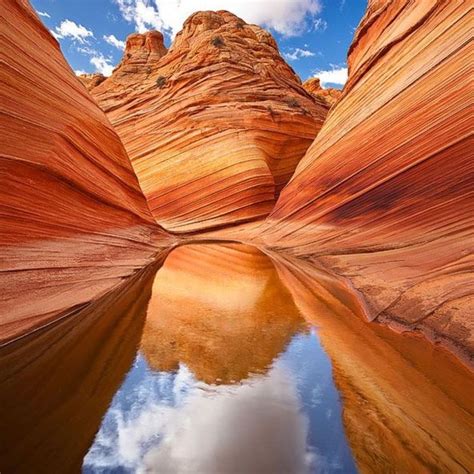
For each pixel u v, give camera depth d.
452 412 4.54
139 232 16.28
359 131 16.50
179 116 33.03
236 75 36.62
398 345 6.52
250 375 5.52
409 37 15.80
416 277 8.47
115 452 3.81
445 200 10.25
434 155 11.34
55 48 15.23
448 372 5.54
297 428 4.25
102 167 15.09
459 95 11.31
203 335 7.03
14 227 7.95
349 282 10.31
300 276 11.84
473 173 9.79
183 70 37.81
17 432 4.02
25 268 7.50
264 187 28.78
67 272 8.70
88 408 4.54
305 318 8.02
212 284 11.05
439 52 13.07
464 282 7.29
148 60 57.91
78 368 5.50
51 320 6.89
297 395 4.98
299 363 5.91
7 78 9.93
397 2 18.53
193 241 20.69
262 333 7.16
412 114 13.10
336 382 5.32
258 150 30.48
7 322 6.16
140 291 9.87
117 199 15.31
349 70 24.38
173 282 11.10
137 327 7.27
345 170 16.22
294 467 3.66
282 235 18.67
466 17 12.34
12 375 5.15
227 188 28.28
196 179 28.98
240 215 27.38
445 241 9.09
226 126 31.64
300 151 34.94
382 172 13.48
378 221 12.46
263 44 43.31
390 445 3.98
